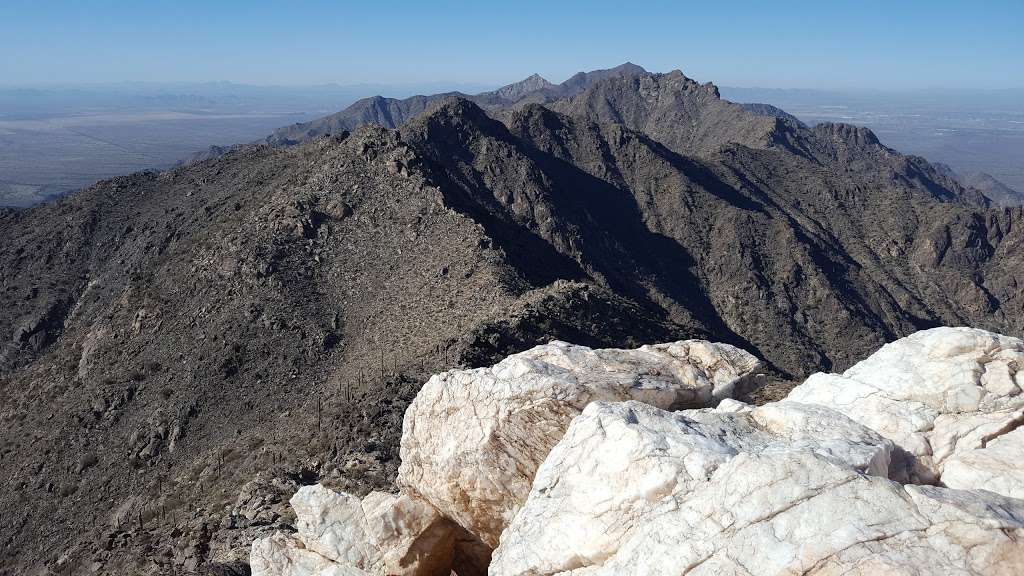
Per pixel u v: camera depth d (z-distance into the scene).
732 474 10.98
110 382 88.75
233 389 83.00
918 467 12.92
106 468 77.19
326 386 80.06
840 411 14.98
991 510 9.57
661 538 10.95
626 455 12.28
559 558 12.05
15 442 87.19
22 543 70.75
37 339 131.25
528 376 16.53
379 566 17.45
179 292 101.44
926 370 14.95
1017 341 15.17
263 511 39.75
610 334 83.75
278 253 103.06
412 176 120.31
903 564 9.18
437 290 95.81
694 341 19.38
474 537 17.83
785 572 9.71
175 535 42.81
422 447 17.84
